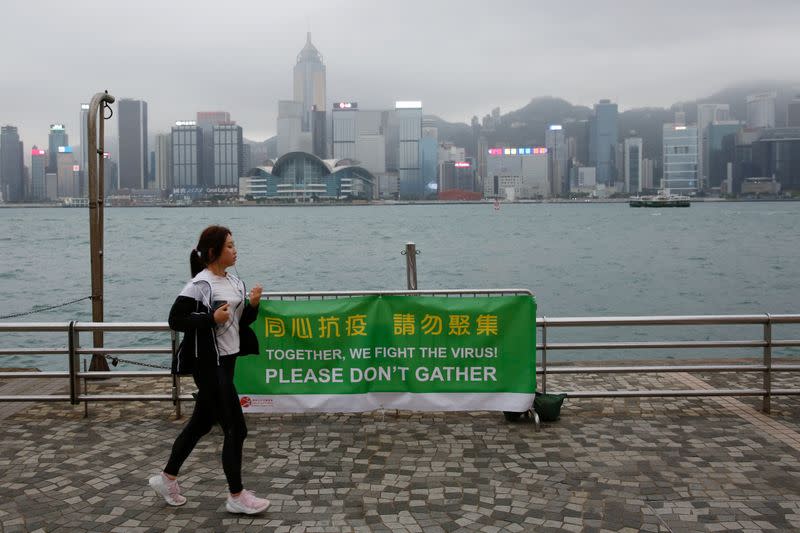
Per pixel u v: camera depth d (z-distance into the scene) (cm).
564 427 716
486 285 4053
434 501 532
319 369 732
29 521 499
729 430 704
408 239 8938
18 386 907
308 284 4200
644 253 6406
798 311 3003
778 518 499
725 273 4606
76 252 6869
